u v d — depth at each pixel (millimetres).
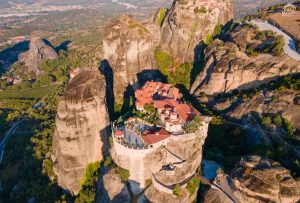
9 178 159625
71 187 131125
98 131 132375
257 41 160000
